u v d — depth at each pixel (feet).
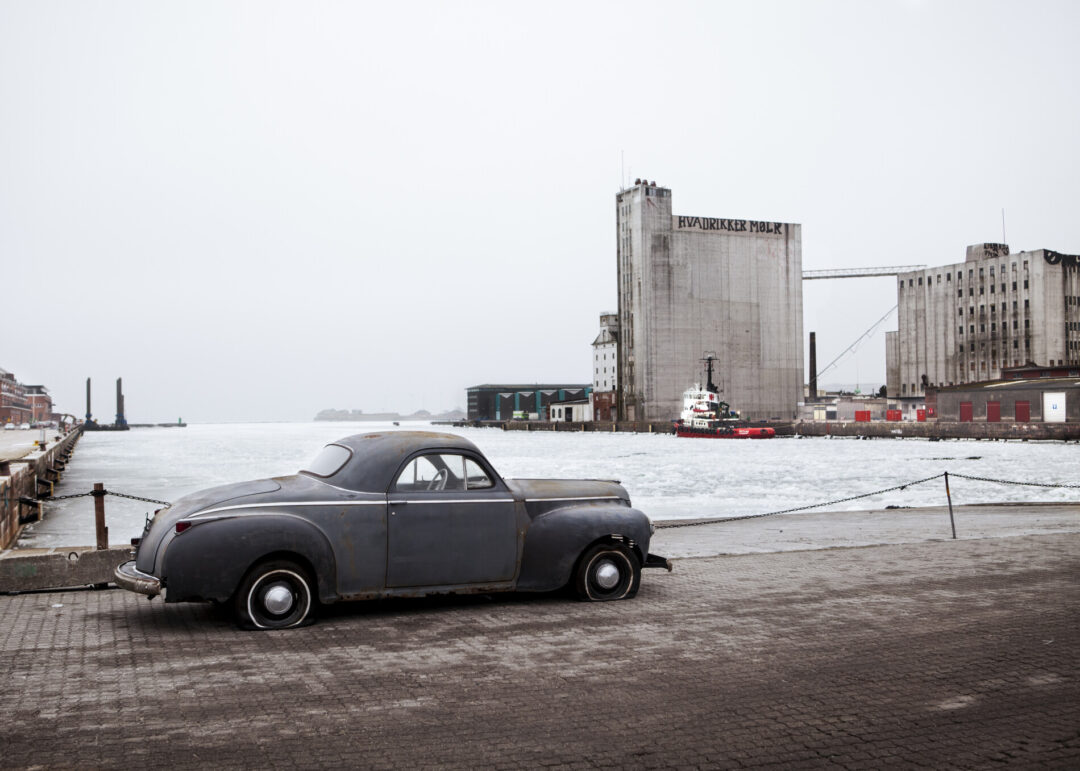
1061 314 424.05
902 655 21.80
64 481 148.56
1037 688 19.03
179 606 28.19
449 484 27.48
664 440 381.19
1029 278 426.51
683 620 26.03
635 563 29.58
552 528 28.37
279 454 268.21
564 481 30.58
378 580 26.11
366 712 17.37
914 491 110.01
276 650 22.27
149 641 23.20
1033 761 14.90
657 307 469.16
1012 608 27.32
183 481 141.28
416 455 27.17
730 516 74.38
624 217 485.15
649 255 469.16
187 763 14.66
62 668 20.42
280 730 16.29
